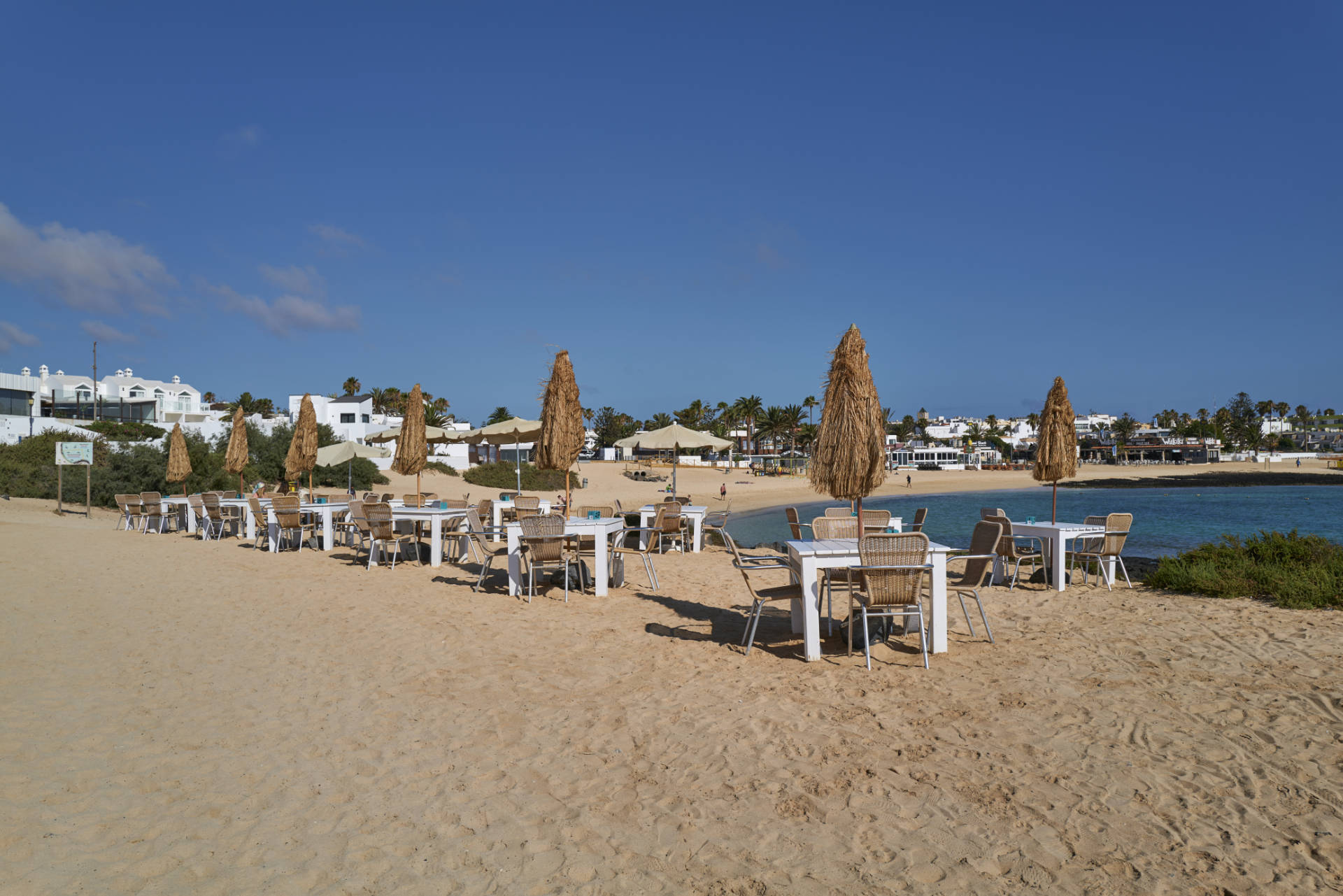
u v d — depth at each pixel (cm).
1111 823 320
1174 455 12825
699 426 11344
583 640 655
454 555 1198
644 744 417
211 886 279
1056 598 852
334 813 338
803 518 3450
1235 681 505
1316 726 419
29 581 912
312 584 938
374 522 1070
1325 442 14488
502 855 303
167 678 534
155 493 1614
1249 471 10019
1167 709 456
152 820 329
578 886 280
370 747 413
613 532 948
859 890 276
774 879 284
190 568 1057
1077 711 457
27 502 2128
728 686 520
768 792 356
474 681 535
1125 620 713
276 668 564
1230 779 358
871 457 617
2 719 445
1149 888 272
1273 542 976
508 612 775
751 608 801
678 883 282
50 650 600
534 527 818
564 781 371
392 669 565
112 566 1052
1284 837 305
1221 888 271
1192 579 870
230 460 1741
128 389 5616
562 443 1010
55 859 296
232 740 421
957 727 434
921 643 623
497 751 408
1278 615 714
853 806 341
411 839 315
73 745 410
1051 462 997
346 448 1515
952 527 2716
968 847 304
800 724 444
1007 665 560
